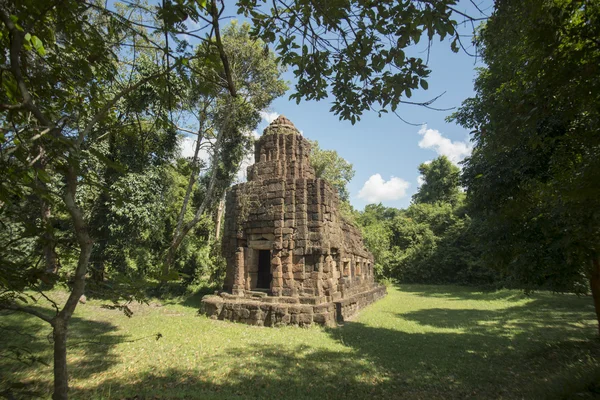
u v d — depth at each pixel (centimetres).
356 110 534
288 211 1508
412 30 402
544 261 826
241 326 1295
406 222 4188
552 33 466
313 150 3500
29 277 299
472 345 1061
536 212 823
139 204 1644
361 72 479
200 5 359
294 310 1302
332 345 1030
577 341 946
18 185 305
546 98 506
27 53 396
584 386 573
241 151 2048
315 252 1426
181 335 1120
